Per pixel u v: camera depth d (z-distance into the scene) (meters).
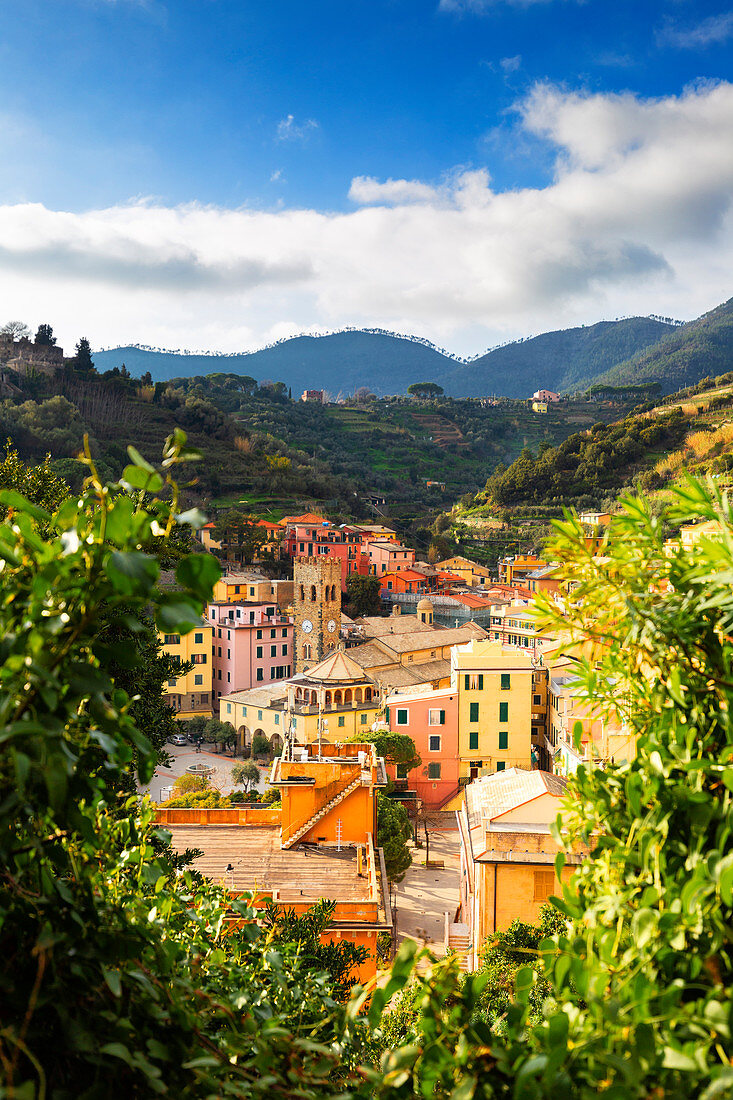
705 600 3.00
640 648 3.18
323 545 128.75
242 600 99.00
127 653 2.77
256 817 27.70
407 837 42.75
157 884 4.47
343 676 66.06
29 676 2.45
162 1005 3.15
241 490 164.50
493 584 129.25
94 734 2.72
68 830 3.10
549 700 64.62
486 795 34.12
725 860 2.49
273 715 75.31
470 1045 2.75
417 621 96.94
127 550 2.54
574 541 3.29
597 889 3.19
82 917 3.05
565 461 179.62
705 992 2.64
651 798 3.03
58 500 20.95
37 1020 2.71
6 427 137.12
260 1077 3.15
